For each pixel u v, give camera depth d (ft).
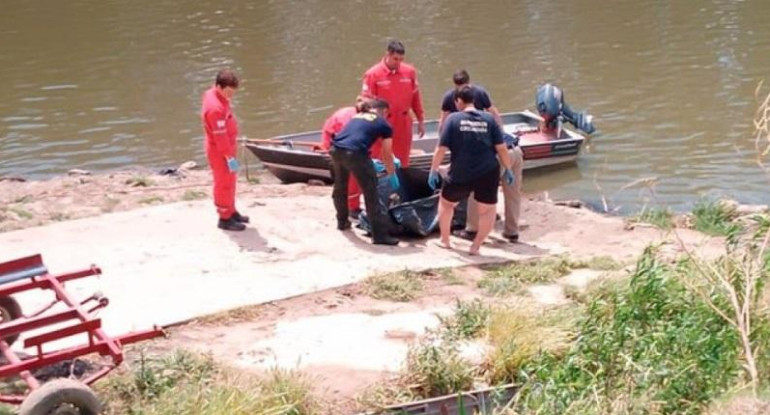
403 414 23.77
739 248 30.78
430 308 29.58
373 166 34.40
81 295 29.91
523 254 34.73
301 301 29.78
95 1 90.27
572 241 36.81
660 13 79.61
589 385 23.38
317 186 45.52
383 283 30.89
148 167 50.85
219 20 82.02
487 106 35.58
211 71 67.82
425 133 50.42
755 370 22.38
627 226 38.47
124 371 25.12
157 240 34.30
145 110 59.98
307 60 69.77
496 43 72.43
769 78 62.28
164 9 86.38
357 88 63.26
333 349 26.78
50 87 64.95
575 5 83.30
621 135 53.67
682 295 25.46
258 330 27.99
